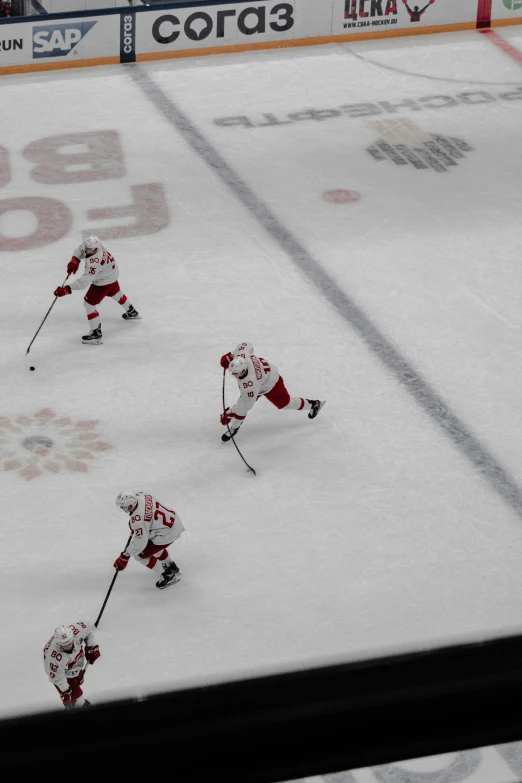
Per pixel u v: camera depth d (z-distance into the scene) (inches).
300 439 1139.3
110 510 1025.5
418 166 1820.9
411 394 1222.3
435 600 910.4
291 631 874.8
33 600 910.4
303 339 1337.4
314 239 1594.5
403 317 1387.8
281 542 983.6
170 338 1337.4
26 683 821.2
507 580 935.0
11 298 1422.2
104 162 1820.9
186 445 1130.0
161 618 891.4
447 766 703.1
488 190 1745.8
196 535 991.6
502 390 1229.7
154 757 57.1
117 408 1190.9
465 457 1109.1
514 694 59.8
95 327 1307.8
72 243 1574.8
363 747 58.6
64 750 57.0
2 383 1230.3
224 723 58.1
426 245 1578.5
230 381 1253.1
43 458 1098.1
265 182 1765.5
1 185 1740.9
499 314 1396.4
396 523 1008.9
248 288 1460.4
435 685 59.5
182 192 1728.6
